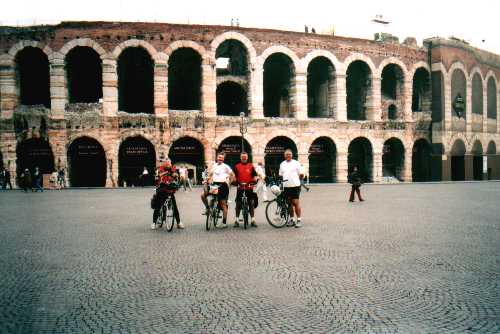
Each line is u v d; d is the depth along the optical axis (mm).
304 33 44906
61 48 39562
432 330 6340
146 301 7773
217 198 16297
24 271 9938
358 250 11898
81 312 7250
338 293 8094
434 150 52438
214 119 42281
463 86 54656
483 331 6289
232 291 8297
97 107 40250
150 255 11516
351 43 47094
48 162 42312
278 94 51312
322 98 50938
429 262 10461
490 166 58812
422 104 53562
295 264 10336
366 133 48000
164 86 41062
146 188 39562
